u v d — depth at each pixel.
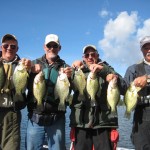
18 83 1.91
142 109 1.93
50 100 1.99
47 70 2.05
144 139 1.88
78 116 1.98
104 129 1.98
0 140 1.90
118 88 2.01
